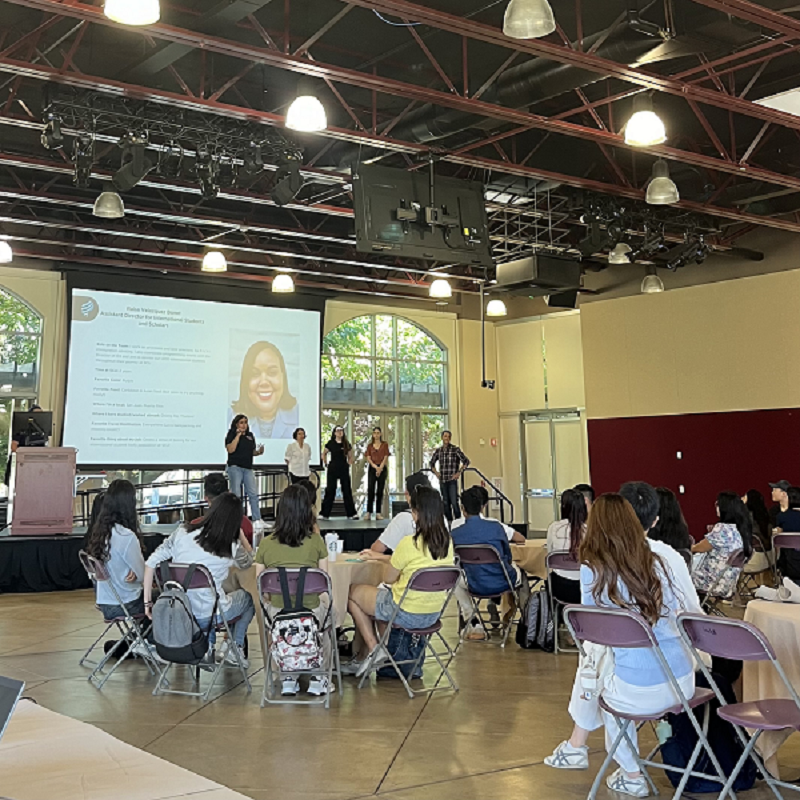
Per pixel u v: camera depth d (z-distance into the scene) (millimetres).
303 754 3945
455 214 9328
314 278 15234
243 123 8883
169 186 10242
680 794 3150
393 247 8930
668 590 3287
